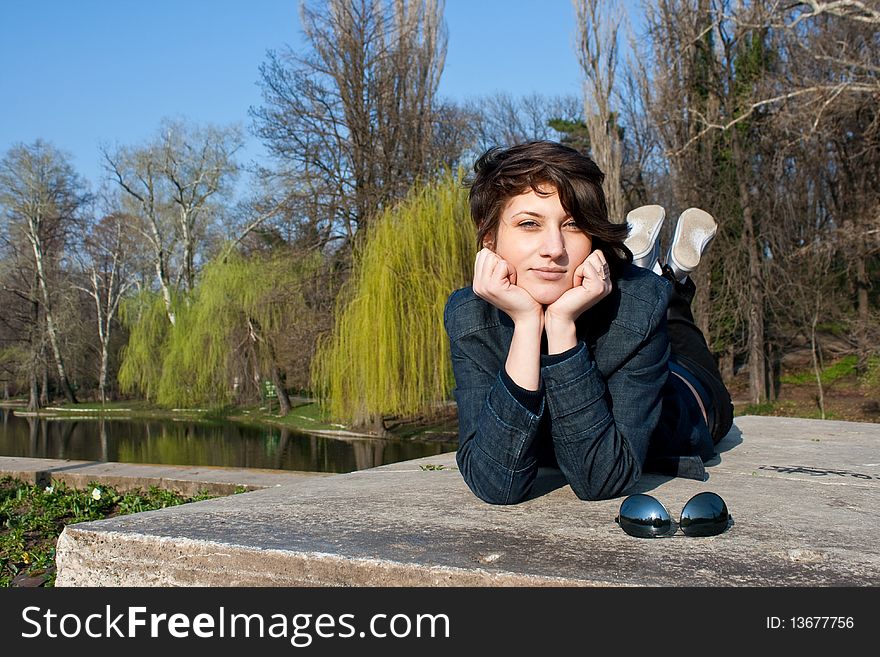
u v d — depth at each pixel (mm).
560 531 1685
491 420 1858
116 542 1694
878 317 22422
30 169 41406
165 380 31906
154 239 39625
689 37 23547
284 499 2182
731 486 2318
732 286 25484
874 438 4047
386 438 22578
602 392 1845
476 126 39812
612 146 24641
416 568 1428
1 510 5418
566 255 1772
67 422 31516
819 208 25250
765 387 26719
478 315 1977
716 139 25047
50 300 42594
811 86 17016
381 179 26828
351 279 21281
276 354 28766
